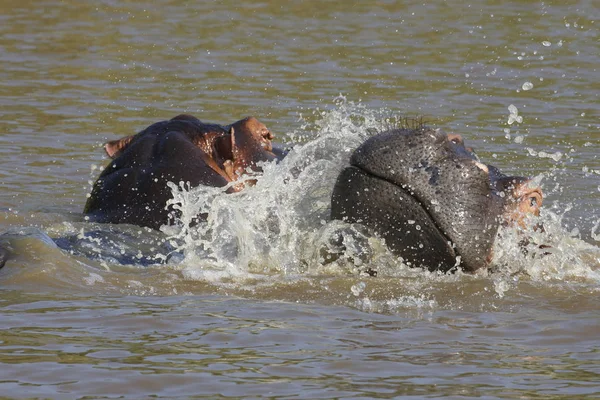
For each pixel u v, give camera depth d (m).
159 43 70.12
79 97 55.16
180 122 30.41
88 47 68.69
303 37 72.62
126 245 26.09
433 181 22.12
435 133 22.42
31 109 52.00
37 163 41.44
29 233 25.12
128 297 22.17
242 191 27.33
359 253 23.92
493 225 23.11
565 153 44.16
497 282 23.52
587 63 65.00
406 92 56.53
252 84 58.41
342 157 28.03
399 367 18.02
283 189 27.20
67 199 35.47
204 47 69.19
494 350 19.08
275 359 18.30
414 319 20.98
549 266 25.38
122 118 50.62
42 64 63.47
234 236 26.14
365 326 20.44
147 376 17.31
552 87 58.62
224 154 29.58
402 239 22.61
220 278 23.94
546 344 19.48
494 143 45.75
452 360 18.45
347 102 53.81
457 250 22.52
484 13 81.50
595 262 26.62
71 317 20.45
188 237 25.91
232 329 20.00
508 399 16.53
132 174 28.91
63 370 17.50
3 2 81.81
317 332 19.94
